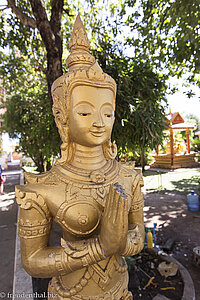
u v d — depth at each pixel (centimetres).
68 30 458
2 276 258
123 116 276
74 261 86
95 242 87
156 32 340
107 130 102
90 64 106
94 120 96
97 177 99
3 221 454
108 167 112
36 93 586
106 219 84
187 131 1298
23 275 224
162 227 407
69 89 97
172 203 552
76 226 92
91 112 96
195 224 412
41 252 92
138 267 262
